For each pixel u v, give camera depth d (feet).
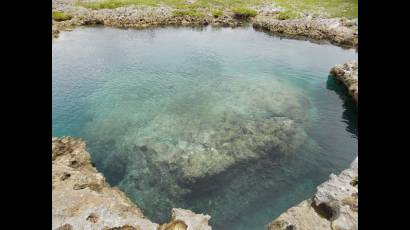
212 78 88.94
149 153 56.49
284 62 104.63
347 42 124.16
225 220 45.55
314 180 52.42
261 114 69.36
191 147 57.36
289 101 75.87
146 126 64.69
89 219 31.71
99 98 76.33
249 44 125.08
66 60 99.66
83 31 138.51
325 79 91.61
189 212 34.55
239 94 78.84
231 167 53.52
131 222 31.73
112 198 38.29
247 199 48.75
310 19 154.30
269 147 58.49
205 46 120.16
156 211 46.47
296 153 58.23
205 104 73.51
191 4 197.57
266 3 203.72
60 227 30.22
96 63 98.02
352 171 40.37
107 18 154.10
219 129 63.05
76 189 38.22
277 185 51.26
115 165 55.26
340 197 35.83
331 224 33.65
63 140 48.91
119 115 69.10
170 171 52.37
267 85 84.58
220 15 171.73
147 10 170.60
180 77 89.30
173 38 131.64
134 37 131.34
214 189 50.01
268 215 46.11
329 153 58.75
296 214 36.27
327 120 70.28
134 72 92.27
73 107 72.13
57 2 186.09
